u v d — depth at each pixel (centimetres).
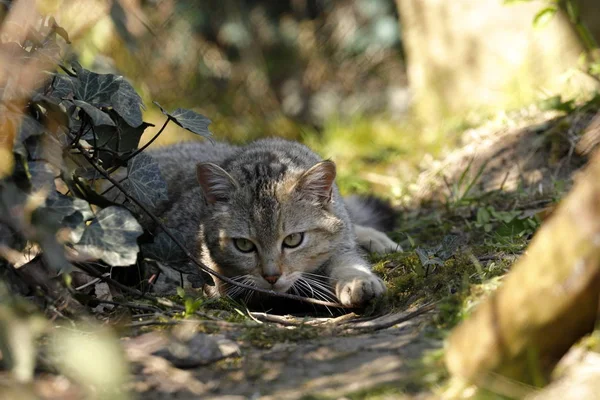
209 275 527
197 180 643
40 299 415
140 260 494
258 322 449
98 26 846
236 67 1370
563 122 750
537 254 318
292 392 344
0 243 397
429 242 664
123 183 497
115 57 1121
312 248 586
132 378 362
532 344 322
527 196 688
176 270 500
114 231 430
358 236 682
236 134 1202
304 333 418
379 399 333
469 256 520
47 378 353
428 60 1059
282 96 1400
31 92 410
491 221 648
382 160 995
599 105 753
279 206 572
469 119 942
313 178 585
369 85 1386
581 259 305
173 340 383
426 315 428
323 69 1416
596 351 341
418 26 1069
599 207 300
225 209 582
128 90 474
